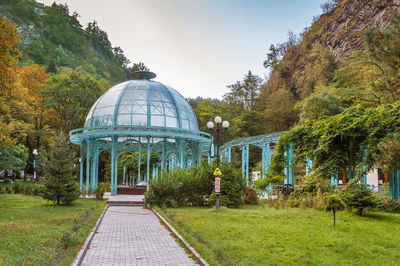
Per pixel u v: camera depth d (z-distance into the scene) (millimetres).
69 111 49625
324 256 7656
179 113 29594
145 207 20234
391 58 18297
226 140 65625
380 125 15844
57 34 148250
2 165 36062
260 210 16391
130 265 7312
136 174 48688
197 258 7645
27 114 46469
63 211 16422
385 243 8836
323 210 15750
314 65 74875
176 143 28531
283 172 27219
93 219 13875
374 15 71938
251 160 67000
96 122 28531
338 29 81438
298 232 10297
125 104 28312
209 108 69625
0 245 8383
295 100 78438
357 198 14055
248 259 7410
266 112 74375
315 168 19578
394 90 27656
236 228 10992
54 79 51219
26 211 16156
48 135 53031
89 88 52375
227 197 19000
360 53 41281
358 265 6988
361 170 16938
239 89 92375
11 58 19078
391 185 16812
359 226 11250
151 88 29953
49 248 8227
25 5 143750
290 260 7324
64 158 19969
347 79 51719
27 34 126250
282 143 21922
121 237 10617
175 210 17141
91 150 28625
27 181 49625
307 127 20469
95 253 8398
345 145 18312
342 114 18375
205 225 11781
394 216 13359
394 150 13078
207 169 20656
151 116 28047
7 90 20125
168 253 8438
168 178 20531
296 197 19547
